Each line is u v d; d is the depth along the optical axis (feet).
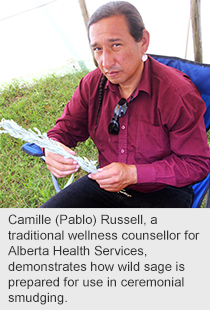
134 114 3.79
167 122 3.65
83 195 4.38
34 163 7.51
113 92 3.92
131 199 4.23
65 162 3.87
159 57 4.65
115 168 3.57
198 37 7.73
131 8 3.10
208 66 4.26
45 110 9.27
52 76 10.84
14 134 2.77
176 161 3.73
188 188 4.32
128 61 3.25
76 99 4.39
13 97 10.37
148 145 3.84
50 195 6.57
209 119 4.38
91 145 7.68
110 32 3.05
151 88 3.62
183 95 3.49
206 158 3.67
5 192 6.93
